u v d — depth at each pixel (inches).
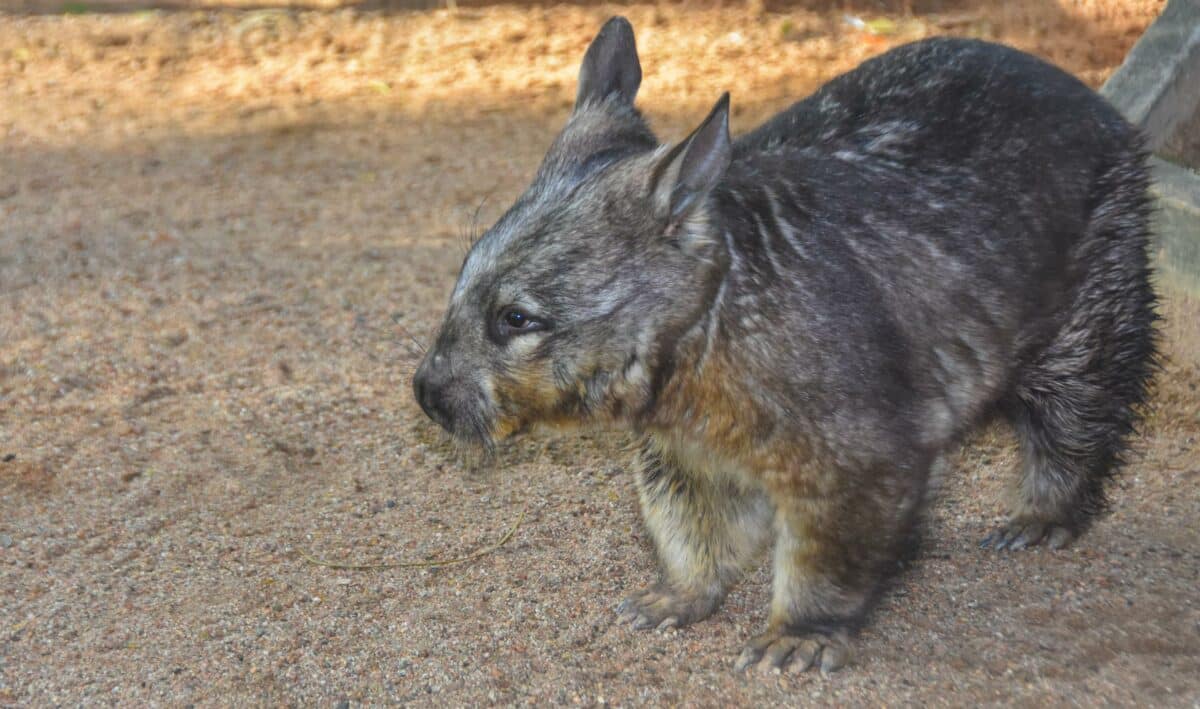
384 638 317.4
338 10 895.1
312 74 803.4
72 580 340.8
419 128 723.4
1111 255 331.0
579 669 305.7
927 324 292.4
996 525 370.6
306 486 391.5
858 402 278.2
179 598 333.4
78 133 723.4
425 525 370.9
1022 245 307.7
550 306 275.1
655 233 273.9
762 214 283.0
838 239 286.5
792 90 732.7
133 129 729.0
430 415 289.7
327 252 568.1
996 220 304.5
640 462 326.6
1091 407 340.5
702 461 301.7
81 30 869.2
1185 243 412.2
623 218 274.7
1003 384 320.2
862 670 303.0
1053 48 753.6
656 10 861.8
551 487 390.3
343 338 487.5
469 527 370.0
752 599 338.6
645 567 349.7
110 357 470.0
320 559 352.8
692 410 286.5
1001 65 323.3
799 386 276.4
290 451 410.9
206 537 362.6
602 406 284.5
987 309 302.7
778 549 304.0
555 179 292.7
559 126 718.5
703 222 274.2
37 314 502.9
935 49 326.6
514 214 286.8
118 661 307.0
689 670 306.0
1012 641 313.1
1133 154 336.5
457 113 743.1
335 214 612.1
